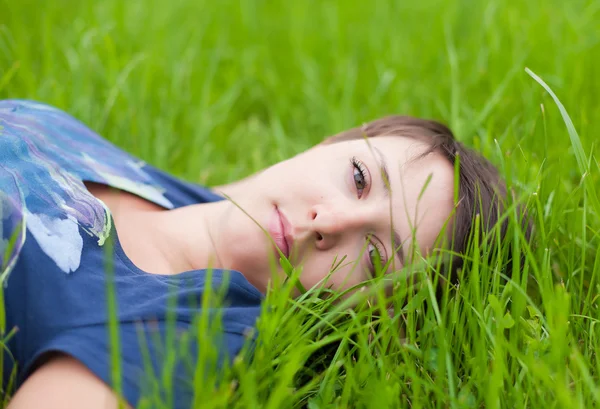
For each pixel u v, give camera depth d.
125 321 1.23
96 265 1.31
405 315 1.53
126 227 1.55
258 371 1.21
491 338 1.25
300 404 1.31
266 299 1.25
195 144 2.36
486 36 2.85
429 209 1.52
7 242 1.26
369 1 3.49
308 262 1.51
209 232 1.59
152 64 2.63
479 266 1.50
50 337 1.21
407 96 2.69
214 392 1.14
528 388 1.24
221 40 3.10
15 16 2.86
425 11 3.36
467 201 1.55
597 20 2.92
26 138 1.50
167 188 1.77
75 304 1.23
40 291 1.24
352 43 3.15
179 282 1.38
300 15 3.40
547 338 1.29
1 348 1.18
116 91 2.25
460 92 2.54
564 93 2.33
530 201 1.58
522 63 2.53
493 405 1.14
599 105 2.37
